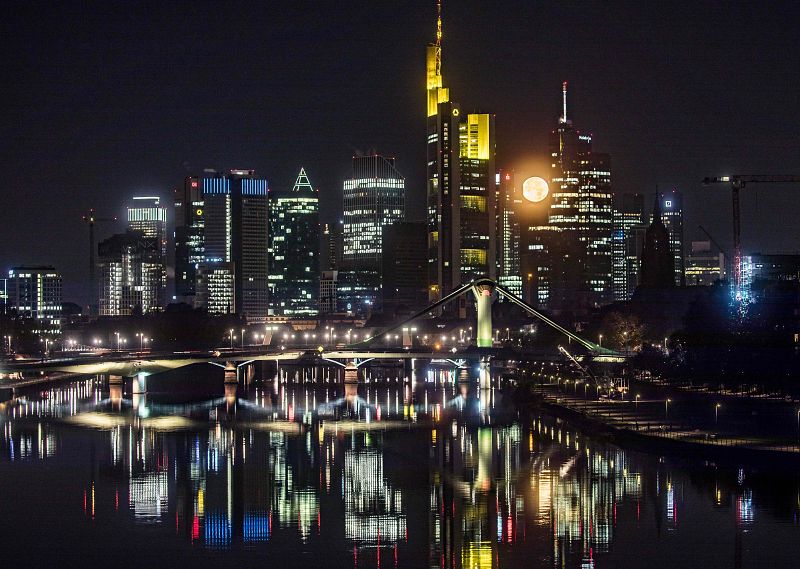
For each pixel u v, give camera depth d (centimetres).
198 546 19338
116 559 18650
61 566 18200
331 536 19962
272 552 19025
